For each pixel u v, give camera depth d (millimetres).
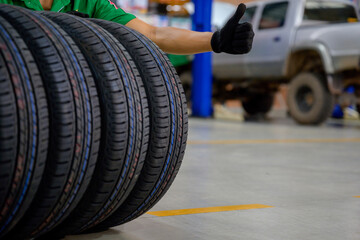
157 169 1567
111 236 1674
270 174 3176
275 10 8188
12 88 1210
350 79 7430
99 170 1426
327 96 7602
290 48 7781
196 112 9367
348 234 1773
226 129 6949
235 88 9383
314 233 1774
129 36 1621
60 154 1298
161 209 2105
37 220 1360
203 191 2537
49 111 1294
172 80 1630
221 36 1606
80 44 1455
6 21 1323
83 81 1368
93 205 1464
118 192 1493
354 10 8453
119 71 1463
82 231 1652
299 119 7977
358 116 10672
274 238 1702
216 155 4109
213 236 1709
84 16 1720
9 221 1302
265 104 10055
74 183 1364
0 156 1192
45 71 1306
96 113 1381
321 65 7785
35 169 1267
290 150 4609
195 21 8711
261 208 2164
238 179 2945
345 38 7137
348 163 3812
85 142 1351
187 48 1848
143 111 1502
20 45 1277
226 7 11617
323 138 5926
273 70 8148
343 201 2363
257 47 8289
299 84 7898
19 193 1262
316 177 3098
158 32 1918
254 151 4457
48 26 1396
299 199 2391
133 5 10703
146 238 1663
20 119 1215
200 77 9242
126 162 1460
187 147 4625
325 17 8227
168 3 10617
